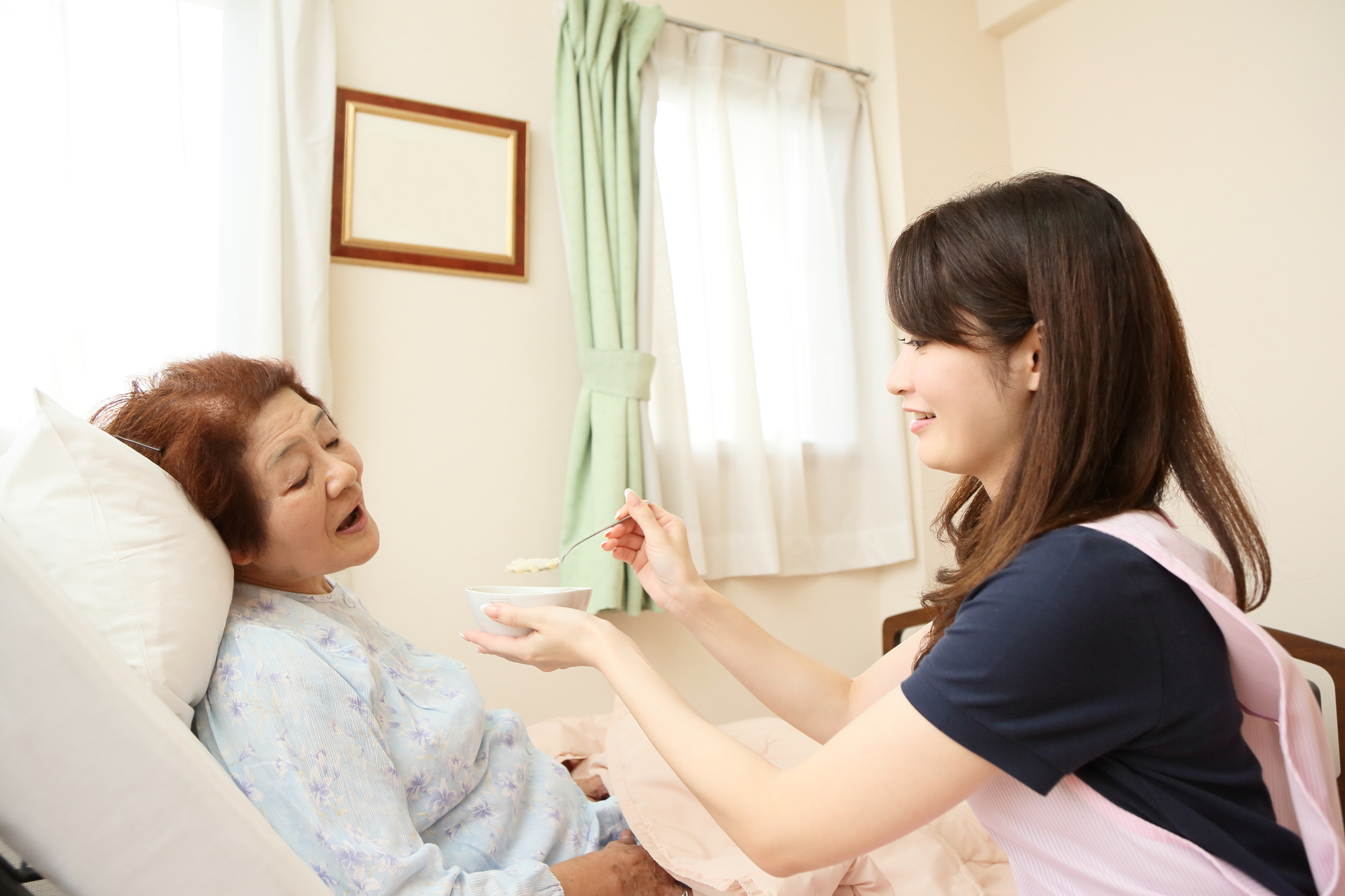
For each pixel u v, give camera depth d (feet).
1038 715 1.97
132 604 2.41
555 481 6.92
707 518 7.41
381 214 6.43
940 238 2.49
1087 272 2.25
